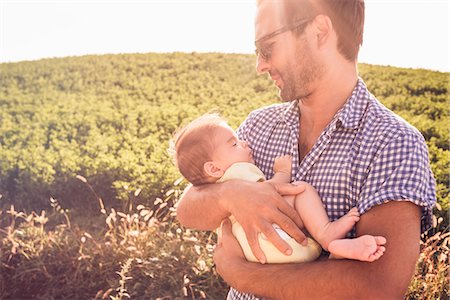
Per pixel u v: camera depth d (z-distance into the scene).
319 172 2.28
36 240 6.15
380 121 2.13
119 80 17.91
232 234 2.35
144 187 7.41
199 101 14.59
